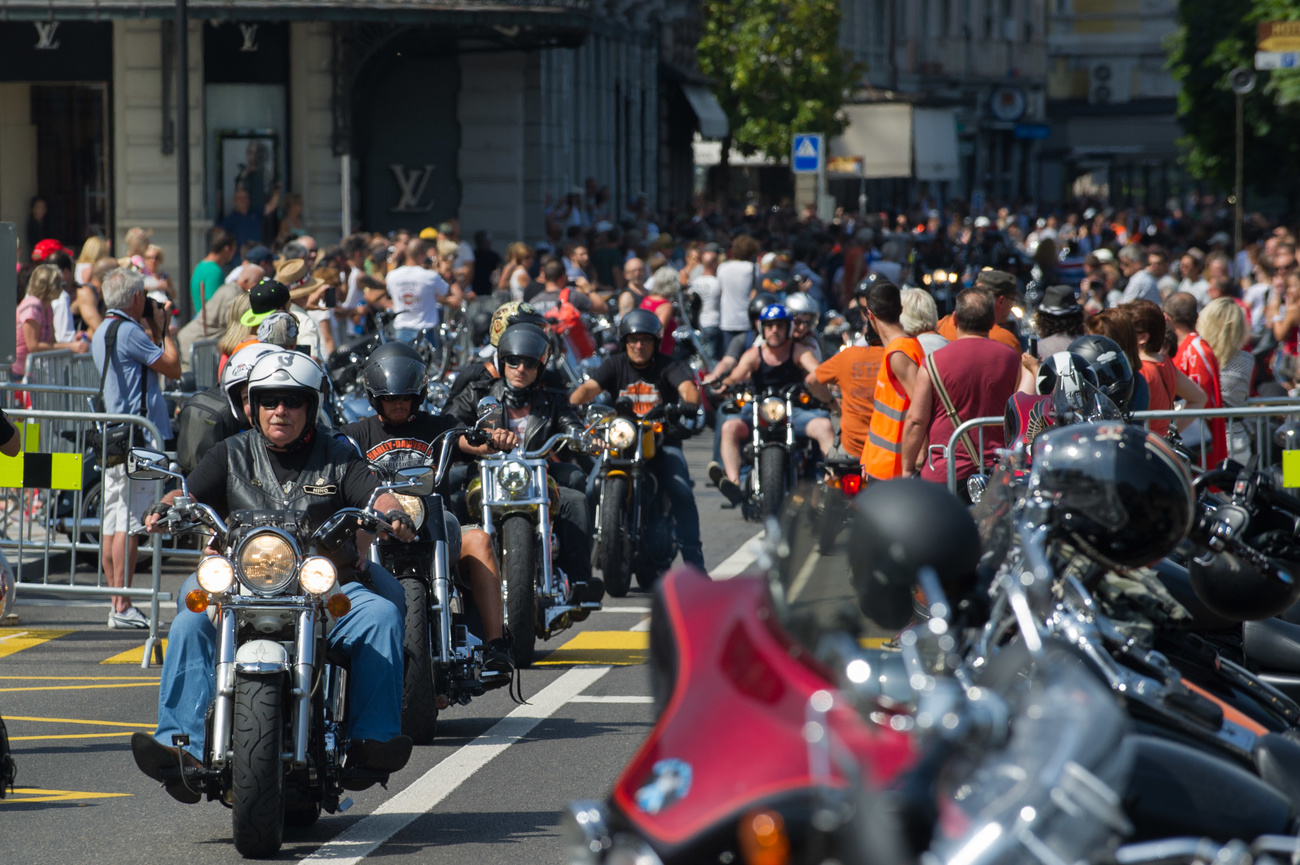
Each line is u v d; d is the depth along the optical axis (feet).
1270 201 624.18
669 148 618.85
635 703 103.35
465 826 77.51
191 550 132.98
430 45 377.71
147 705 105.19
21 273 200.34
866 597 40.93
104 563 130.11
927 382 110.83
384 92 386.73
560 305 220.02
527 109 392.47
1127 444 49.52
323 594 69.72
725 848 35.78
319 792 73.51
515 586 109.40
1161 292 261.65
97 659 119.24
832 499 43.21
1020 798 32.48
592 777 86.17
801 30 570.46
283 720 70.69
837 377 144.05
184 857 72.90
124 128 332.60
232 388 78.23
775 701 37.47
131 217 334.03
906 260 424.05
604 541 135.95
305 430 77.56
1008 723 35.45
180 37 231.30
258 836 70.13
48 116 332.60
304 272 178.29
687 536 138.51
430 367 176.45
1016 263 396.57
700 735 37.63
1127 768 38.04
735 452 165.68
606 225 372.17
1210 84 538.06
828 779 34.22
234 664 70.03
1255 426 135.13
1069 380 71.77
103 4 291.58
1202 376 134.62
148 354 130.31
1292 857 41.98
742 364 163.94
